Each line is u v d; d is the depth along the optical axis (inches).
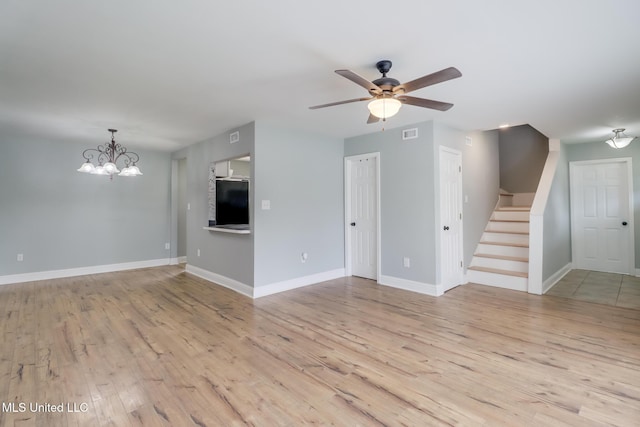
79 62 98.4
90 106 139.8
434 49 91.1
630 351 103.9
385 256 189.2
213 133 193.2
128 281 203.6
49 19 75.7
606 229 219.5
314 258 195.3
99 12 73.0
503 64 100.5
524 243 198.7
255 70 104.8
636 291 172.2
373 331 122.0
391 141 184.2
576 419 71.7
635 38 84.9
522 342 111.3
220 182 208.2
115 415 74.2
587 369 93.0
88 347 109.0
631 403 77.2
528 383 86.3
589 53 93.4
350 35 83.7
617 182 215.2
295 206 185.0
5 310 146.6
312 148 194.1
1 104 136.8
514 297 163.9
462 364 96.7
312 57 95.9
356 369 94.4
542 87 119.4
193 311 145.6
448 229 178.7
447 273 177.5
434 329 123.4
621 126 176.1
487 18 75.9
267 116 156.9
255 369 94.7
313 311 144.9
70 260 217.3
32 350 106.7
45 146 207.5
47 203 208.5
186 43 87.6
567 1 69.2
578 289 177.5
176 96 128.3
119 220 237.6
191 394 82.4
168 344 111.3
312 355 103.2
